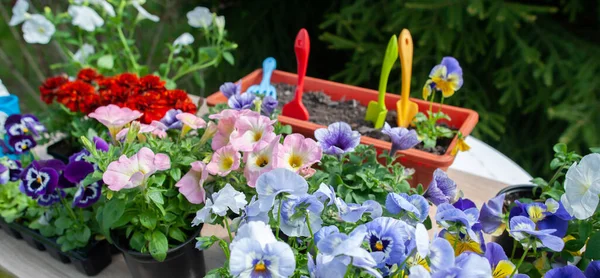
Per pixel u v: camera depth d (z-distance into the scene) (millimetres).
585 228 756
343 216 667
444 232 748
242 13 2428
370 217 729
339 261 551
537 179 907
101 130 1204
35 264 991
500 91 2160
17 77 2898
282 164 781
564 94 1938
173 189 868
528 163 2213
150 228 821
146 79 1208
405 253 631
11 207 1039
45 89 1287
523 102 2164
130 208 849
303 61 1210
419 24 1890
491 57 2070
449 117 1271
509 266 690
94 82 1383
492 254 699
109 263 984
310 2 2461
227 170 809
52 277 957
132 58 1509
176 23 2842
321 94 1456
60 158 1273
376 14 2018
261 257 554
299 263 666
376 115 1278
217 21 1507
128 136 837
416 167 1090
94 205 954
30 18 1408
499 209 851
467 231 648
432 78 1177
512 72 2045
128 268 957
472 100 2057
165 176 820
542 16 2055
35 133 1095
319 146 815
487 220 853
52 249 966
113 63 1551
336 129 878
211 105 1320
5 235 1070
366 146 935
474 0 1738
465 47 1902
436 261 568
